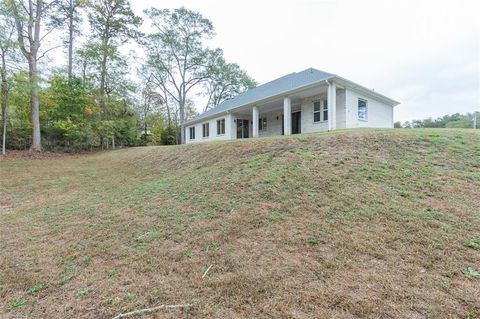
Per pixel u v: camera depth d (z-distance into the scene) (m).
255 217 3.57
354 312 1.86
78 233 3.79
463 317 1.75
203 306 2.06
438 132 6.51
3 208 5.41
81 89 16.53
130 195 5.56
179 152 9.55
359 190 3.96
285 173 4.91
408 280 2.15
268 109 16.34
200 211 4.04
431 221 3.01
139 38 21.28
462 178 4.11
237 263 2.63
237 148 7.54
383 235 2.83
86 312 2.07
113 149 17.69
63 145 17.09
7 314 2.10
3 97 12.92
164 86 29.05
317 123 12.80
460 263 2.31
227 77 31.45
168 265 2.72
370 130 7.19
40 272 2.75
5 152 13.51
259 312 1.95
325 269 2.40
